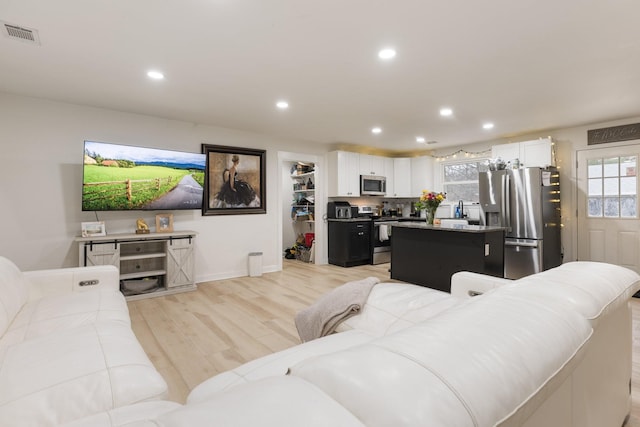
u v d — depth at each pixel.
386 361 0.53
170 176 4.24
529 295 0.98
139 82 3.17
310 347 1.41
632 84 3.21
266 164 5.47
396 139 5.85
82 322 1.69
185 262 4.24
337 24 2.18
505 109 4.02
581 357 0.80
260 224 5.40
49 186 3.73
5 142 3.51
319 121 4.60
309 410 0.43
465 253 3.92
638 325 2.98
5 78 3.08
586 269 1.35
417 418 0.43
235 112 4.16
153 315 3.34
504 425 0.52
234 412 0.41
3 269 1.79
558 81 3.14
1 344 1.44
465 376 0.52
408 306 1.68
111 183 3.84
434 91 3.41
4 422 0.88
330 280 4.90
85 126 3.91
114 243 3.75
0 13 2.04
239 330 2.95
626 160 4.43
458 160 6.46
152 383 1.10
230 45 2.46
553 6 1.97
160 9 2.01
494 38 2.36
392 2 1.94
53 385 1.00
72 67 2.83
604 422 1.26
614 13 2.04
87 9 2.00
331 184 6.34
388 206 7.50
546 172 4.65
